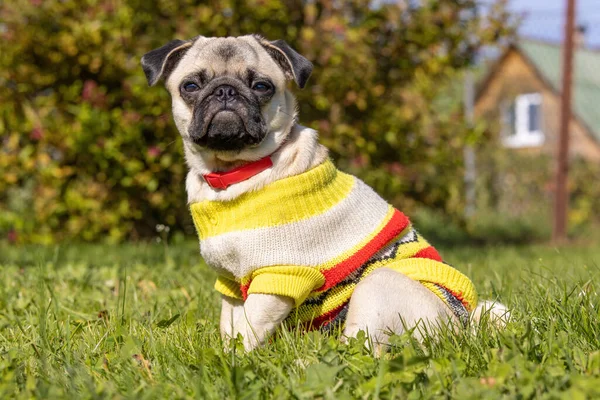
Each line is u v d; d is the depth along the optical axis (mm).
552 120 6117
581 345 1074
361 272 1185
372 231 1187
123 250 2197
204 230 1187
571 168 4715
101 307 1388
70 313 1333
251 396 959
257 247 1136
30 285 1517
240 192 1152
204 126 1172
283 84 1228
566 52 3514
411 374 979
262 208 1144
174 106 1250
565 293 1187
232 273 1179
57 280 1571
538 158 4750
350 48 2453
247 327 1138
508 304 1262
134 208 2598
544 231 4027
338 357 1034
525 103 6379
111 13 2482
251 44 1246
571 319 1132
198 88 1225
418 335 1144
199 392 967
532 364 984
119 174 2508
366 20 2574
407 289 1156
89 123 2408
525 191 4730
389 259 1205
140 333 1185
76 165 2582
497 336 1081
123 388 1006
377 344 1123
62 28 2559
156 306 1348
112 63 2506
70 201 2533
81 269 1647
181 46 1268
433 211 3131
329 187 1172
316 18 2555
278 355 1065
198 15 2387
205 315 1335
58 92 2596
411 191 2914
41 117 2518
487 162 4738
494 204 4719
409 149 2742
